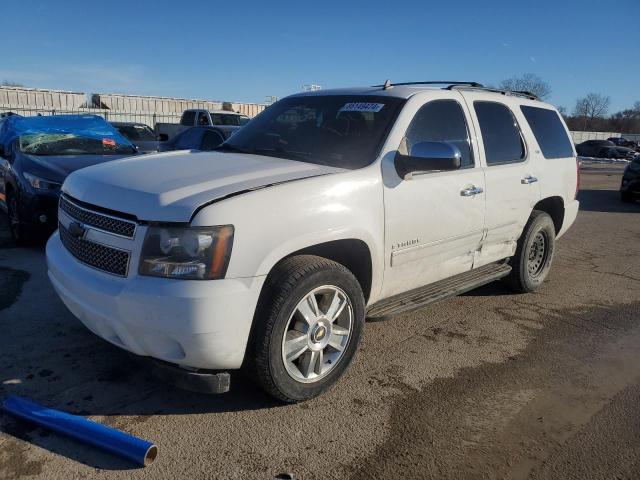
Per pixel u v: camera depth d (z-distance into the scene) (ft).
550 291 19.95
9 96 90.53
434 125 14.12
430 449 10.15
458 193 14.20
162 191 10.05
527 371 13.50
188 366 10.00
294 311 10.57
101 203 10.43
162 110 109.50
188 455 9.60
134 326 9.64
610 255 26.45
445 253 14.33
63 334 13.96
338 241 11.57
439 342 14.99
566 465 9.86
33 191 21.15
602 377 13.35
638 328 16.63
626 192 47.19
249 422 10.66
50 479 8.80
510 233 16.98
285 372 10.73
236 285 9.66
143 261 9.64
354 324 11.79
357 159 12.47
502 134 16.66
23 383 11.60
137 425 10.42
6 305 15.67
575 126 264.11
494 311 17.57
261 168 11.59
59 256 11.50
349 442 10.23
